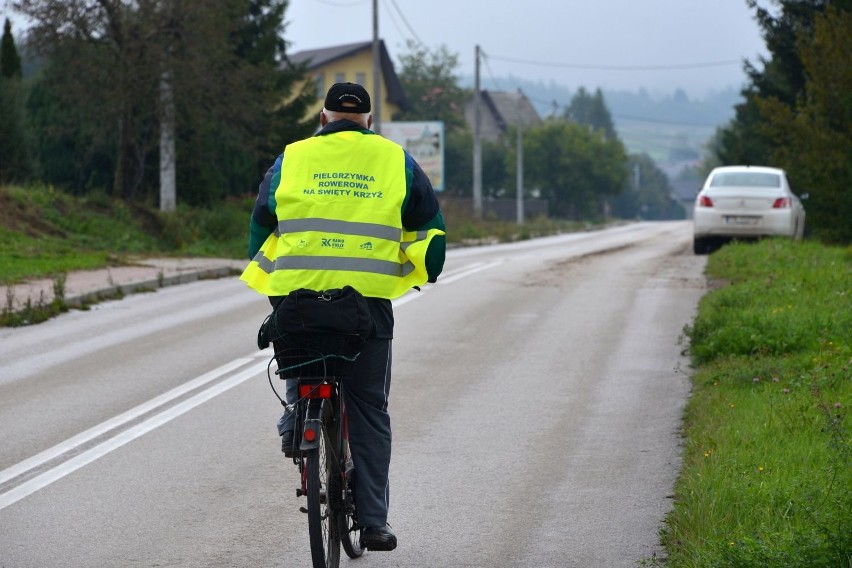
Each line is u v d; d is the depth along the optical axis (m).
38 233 61.53
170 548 14.55
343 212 12.38
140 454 19.44
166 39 72.50
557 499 16.58
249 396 24.30
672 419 21.72
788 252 47.81
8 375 27.03
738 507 14.29
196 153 84.75
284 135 100.75
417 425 21.53
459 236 102.25
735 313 29.28
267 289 12.62
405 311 37.78
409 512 16.09
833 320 27.84
